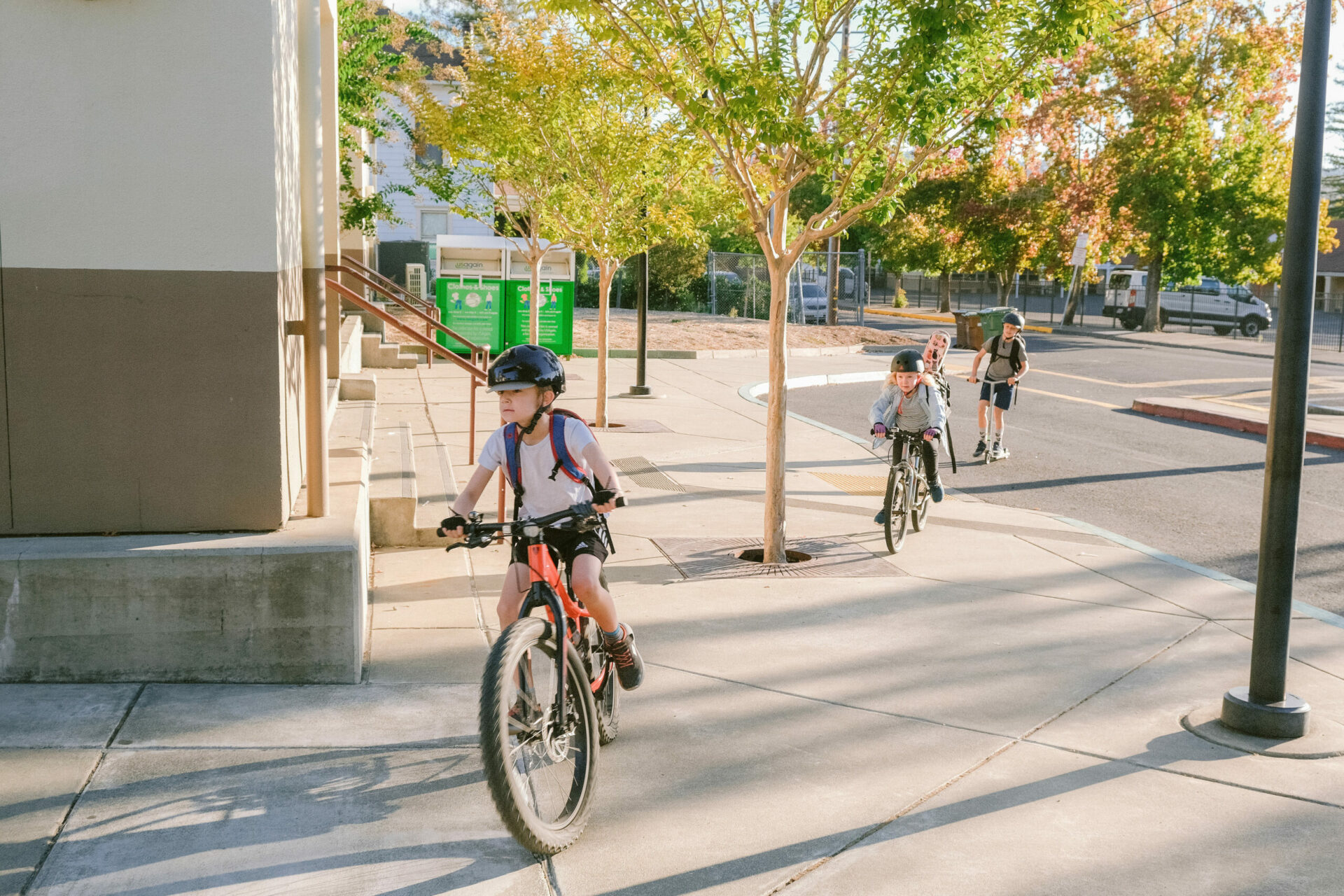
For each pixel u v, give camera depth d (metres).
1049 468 12.84
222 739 4.45
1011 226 41.28
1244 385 22.52
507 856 3.70
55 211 4.91
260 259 5.10
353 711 4.80
